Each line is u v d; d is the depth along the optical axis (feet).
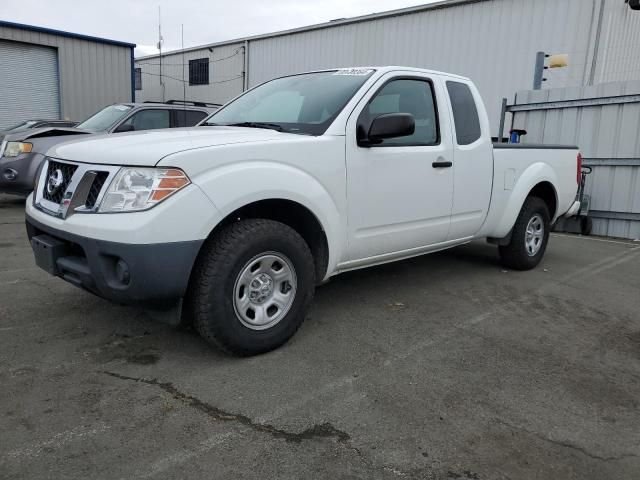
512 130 28.71
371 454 7.68
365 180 12.16
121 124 27.89
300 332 12.14
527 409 9.09
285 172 10.48
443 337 12.17
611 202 27.25
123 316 12.60
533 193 18.94
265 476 7.13
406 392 9.51
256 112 13.66
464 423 8.57
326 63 58.49
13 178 26.30
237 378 9.79
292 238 10.73
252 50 68.90
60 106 56.49
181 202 9.05
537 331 12.79
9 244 20.11
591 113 27.45
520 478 7.28
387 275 17.35
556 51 40.34
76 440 7.74
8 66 52.80
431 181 13.84
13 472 7.00
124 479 6.97
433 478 7.21
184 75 82.89
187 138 10.37
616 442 8.21
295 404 8.96
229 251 9.77
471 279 17.25
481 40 44.39
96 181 9.66
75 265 9.78
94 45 57.77
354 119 11.97
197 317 9.84
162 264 8.96
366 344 11.60
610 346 12.02
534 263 18.72
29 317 12.45
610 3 38.40
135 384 9.45
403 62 50.29
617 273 18.80
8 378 9.52
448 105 14.62
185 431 8.07
